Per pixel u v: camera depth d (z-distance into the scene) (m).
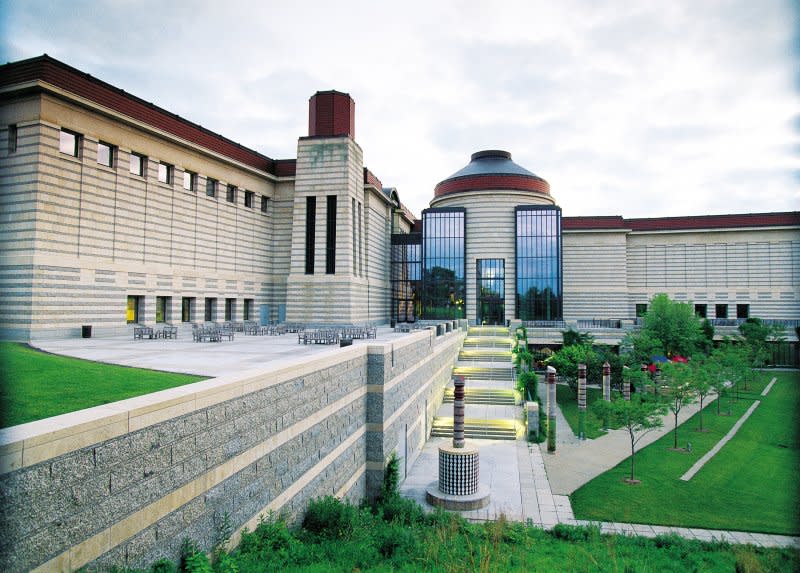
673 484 26.55
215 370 18.47
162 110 42.91
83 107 35.56
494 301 70.88
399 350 24.55
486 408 38.50
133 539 8.36
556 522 21.56
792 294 76.19
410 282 73.44
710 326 66.19
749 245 78.38
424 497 23.38
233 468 11.24
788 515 22.75
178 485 9.45
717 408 46.22
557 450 32.25
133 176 40.06
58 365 17.11
